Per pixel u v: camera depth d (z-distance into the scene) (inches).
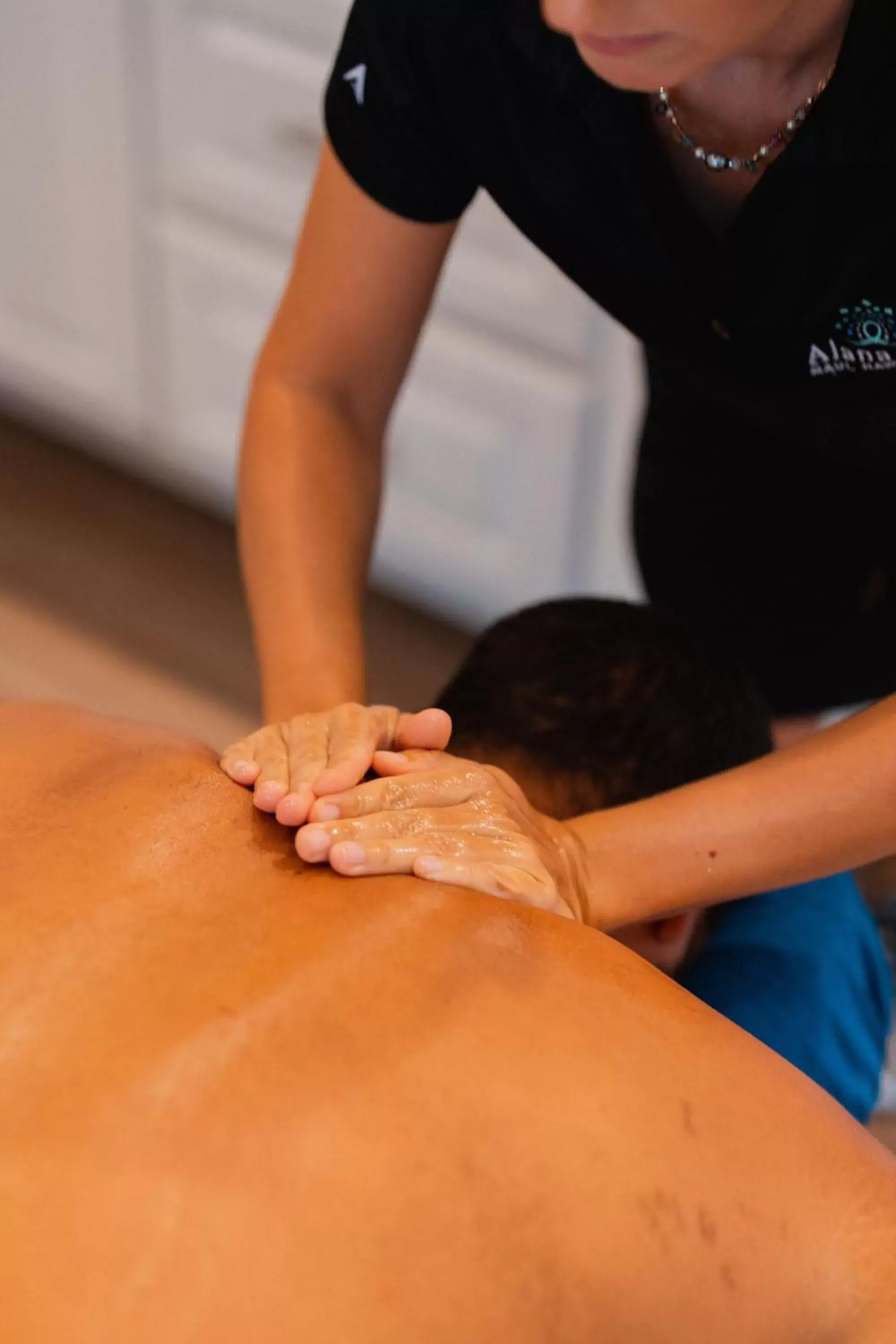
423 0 36.9
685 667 42.2
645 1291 22.8
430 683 82.4
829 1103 26.4
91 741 30.0
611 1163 23.5
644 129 35.3
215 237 81.3
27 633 85.0
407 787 31.0
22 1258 20.7
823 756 34.2
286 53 72.9
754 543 54.2
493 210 69.7
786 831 33.9
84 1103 22.4
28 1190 21.4
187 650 84.4
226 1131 22.3
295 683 39.3
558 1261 22.5
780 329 37.7
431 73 37.3
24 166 85.9
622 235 37.1
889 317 36.5
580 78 34.9
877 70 31.5
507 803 31.7
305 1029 23.9
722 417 51.4
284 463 42.2
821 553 53.0
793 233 34.8
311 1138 22.5
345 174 40.3
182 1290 20.6
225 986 24.4
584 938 27.4
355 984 24.9
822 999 45.4
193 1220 21.3
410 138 38.9
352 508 43.1
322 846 27.8
